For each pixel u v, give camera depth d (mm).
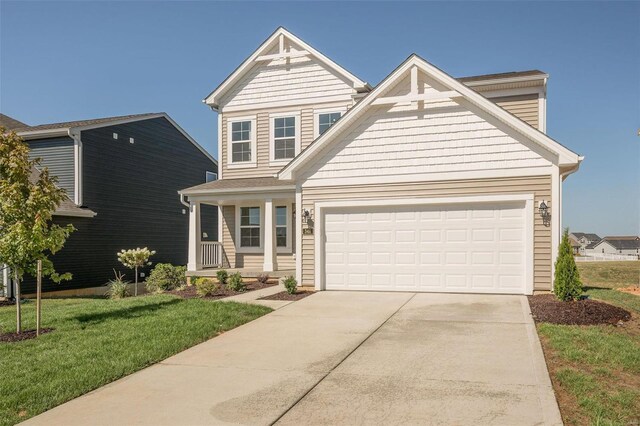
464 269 11711
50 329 8289
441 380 5520
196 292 13367
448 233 11852
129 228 20922
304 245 12883
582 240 97250
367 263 12469
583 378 5352
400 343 7207
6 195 8023
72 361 6305
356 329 8203
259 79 17781
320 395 5152
